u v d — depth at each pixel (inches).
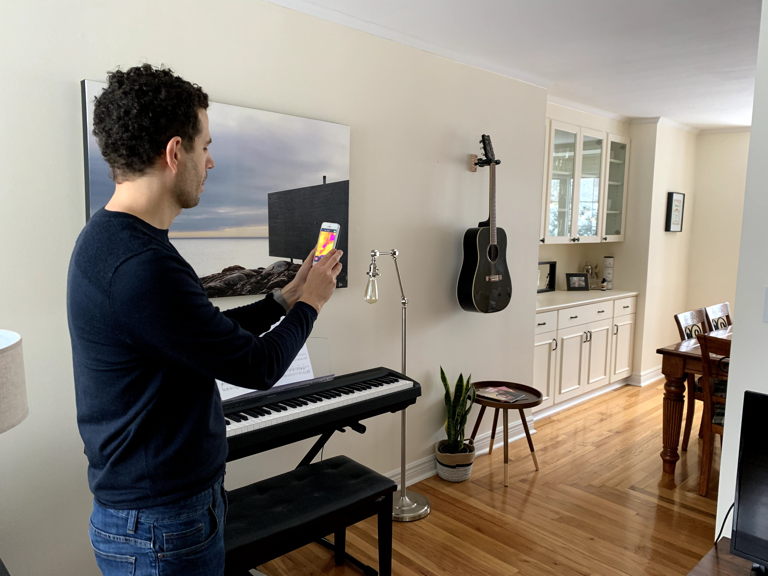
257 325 53.8
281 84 89.0
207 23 80.3
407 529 99.8
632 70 128.3
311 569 88.5
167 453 39.9
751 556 57.5
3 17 64.3
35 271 69.4
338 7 91.8
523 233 137.0
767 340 70.4
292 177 90.0
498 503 109.6
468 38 106.7
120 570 41.5
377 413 82.9
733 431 74.5
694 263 216.1
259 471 94.5
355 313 103.9
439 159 115.0
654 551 93.5
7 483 69.9
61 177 70.1
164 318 36.4
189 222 80.0
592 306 170.2
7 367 50.7
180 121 39.5
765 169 68.7
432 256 116.4
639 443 141.4
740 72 129.7
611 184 188.9
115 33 72.4
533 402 114.3
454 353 124.3
